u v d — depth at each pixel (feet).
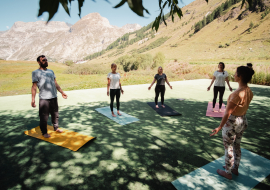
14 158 9.16
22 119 16.01
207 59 284.41
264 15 346.33
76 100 23.94
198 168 8.24
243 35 336.29
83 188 6.95
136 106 20.45
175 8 4.57
